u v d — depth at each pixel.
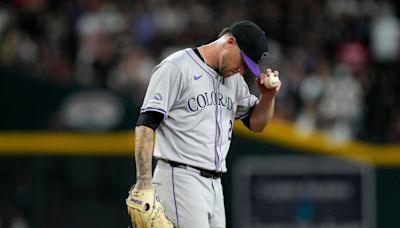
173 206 20.73
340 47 53.91
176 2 53.00
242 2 54.16
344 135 45.41
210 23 51.91
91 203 38.09
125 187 38.00
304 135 38.81
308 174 38.75
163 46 50.03
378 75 52.75
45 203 38.00
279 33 52.62
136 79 46.31
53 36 50.31
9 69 38.53
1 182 38.09
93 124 38.34
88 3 52.00
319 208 38.81
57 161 38.19
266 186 38.59
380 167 39.22
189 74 20.69
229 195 38.47
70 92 38.50
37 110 38.44
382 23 55.19
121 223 37.94
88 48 49.19
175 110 20.80
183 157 20.77
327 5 56.31
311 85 47.66
